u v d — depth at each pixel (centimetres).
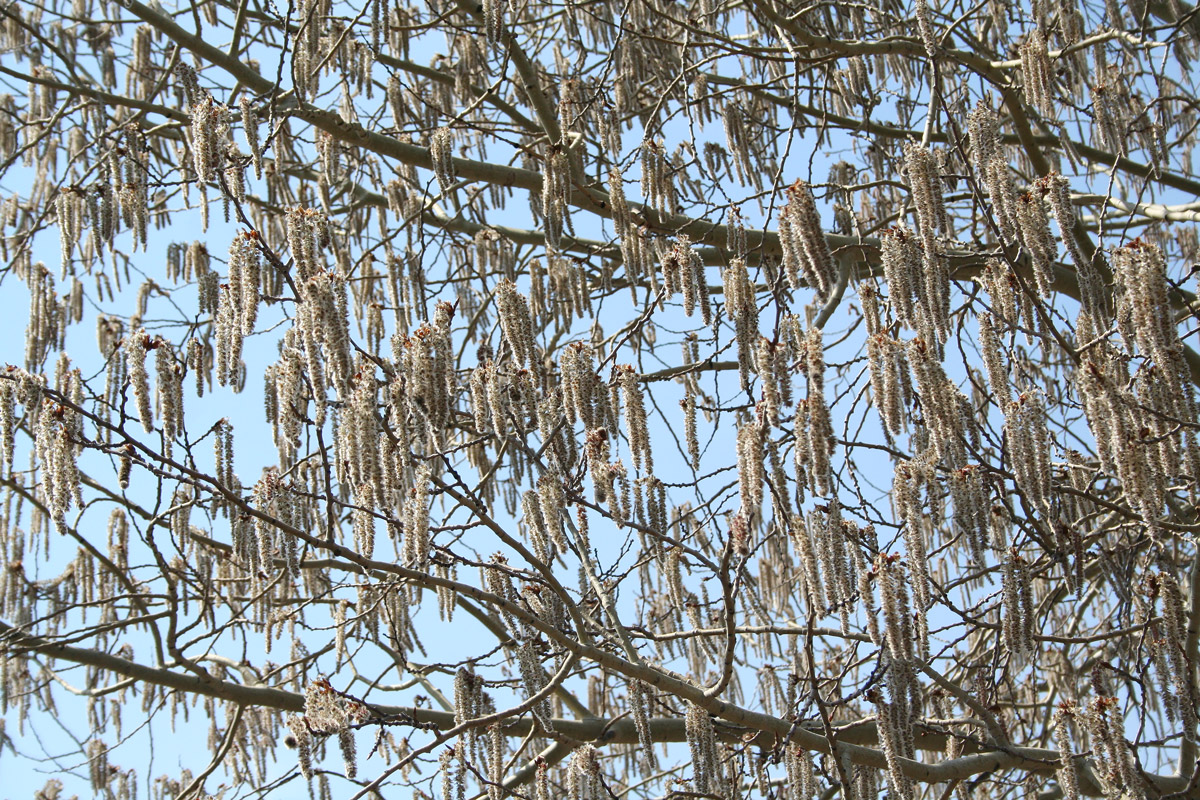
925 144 912
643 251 830
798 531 604
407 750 873
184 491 809
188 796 850
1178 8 1066
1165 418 640
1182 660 689
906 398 623
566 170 855
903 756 668
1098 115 858
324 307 600
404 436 605
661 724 884
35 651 813
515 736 863
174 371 647
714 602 845
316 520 786
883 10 1118
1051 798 909
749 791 867
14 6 1143
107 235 872
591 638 726
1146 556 856
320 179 1014
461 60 1127
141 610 962
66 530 631
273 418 764
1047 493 664
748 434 591
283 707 853
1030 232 673
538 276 970
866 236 1007
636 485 702
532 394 668
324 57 951
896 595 615
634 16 1184
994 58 1088
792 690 803
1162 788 833
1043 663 1098
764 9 929
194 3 979
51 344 943
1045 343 884
